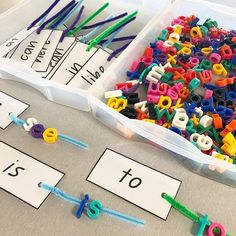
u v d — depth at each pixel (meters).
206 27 0.72
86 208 0.43
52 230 0.41
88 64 0.62
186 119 0.52
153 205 0.43
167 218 0.42
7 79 0.62
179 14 0.78
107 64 0.63
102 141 0.51
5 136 0.52
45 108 0.56
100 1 0.81
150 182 0.45
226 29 0.76
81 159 0.48
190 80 0.60
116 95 0.56
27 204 0.43
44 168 0.47
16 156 0.49
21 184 0.45
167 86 0.58
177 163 0.48
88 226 0.41
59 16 0.75
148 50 0.65
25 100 0.58
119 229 0.41
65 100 0.56
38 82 0.56
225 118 0.54
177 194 0.44
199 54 0.66
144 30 0.66
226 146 0.49
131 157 0.49
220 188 0.45
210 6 0.73
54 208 0.43
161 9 0.72
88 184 0.45
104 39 0.70
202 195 0.44
